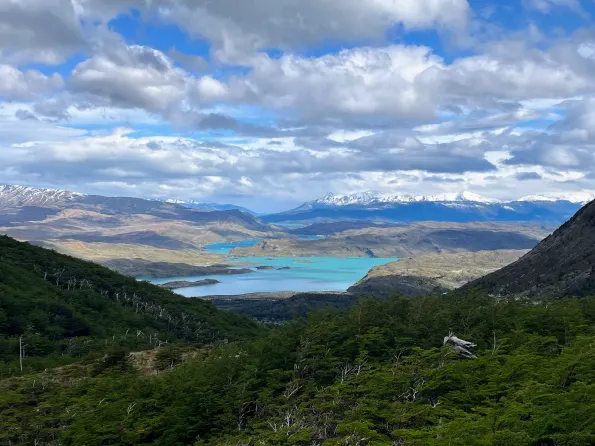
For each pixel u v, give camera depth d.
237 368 39.03
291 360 37.88
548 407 20.05
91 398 41.53
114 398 40.34
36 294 139.88
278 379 35.88
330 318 43.56
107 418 35.19
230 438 28.72
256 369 36.88
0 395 46.59
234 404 33.25
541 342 33.69
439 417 23.56
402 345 37.94
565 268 137.62
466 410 24.64
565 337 36.69
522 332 35.84
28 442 36.38
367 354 36.34
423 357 32.47
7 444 36.09
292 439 23.64
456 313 42.25
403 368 30.70
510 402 20.56
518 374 26.06
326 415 27.12
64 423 38.97
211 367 40.47
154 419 33.88
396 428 23.64
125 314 152.00
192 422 33.25
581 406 19.41
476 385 26.72
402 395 27.73
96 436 32.72
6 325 114.69
